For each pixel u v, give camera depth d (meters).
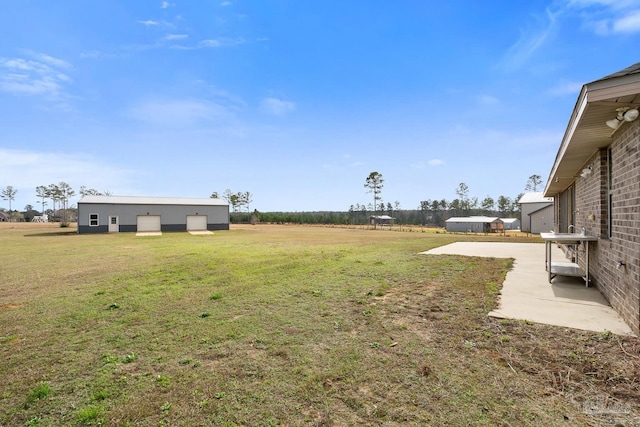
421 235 24.70
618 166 4.06
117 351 3.32
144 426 2.04
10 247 15.08
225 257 10.68
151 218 28.72
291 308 4.70
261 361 2.97
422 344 3.25
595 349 3.01
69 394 2.48
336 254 11.01
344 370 2.72
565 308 4.33
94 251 13.11
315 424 2.02
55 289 6.37
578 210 7.78
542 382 2.44
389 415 2.08
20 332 3.97
